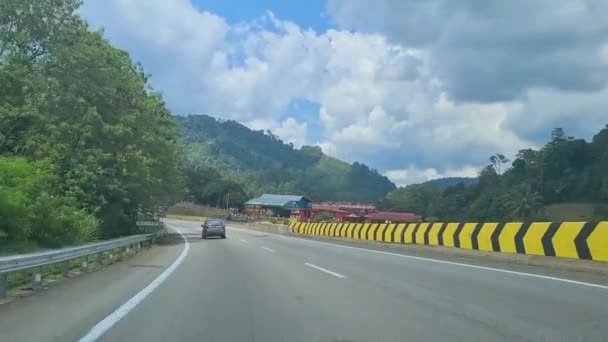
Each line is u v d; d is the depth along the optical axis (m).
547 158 99.81
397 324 9.05
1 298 11.84
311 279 15.48
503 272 16.64
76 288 13.70
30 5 29.88
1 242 19.50
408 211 135.38
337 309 10.52
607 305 10.79
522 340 7.91
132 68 40.78
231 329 8.70
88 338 8.00
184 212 147.38
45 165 25.03
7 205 19.67
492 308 10.52
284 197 152.25
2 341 7.80
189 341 7.87
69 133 30.27
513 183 102.00
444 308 10.55
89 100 32.22
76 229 24.58
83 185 30.50
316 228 48.38
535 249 18.64
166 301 11.55
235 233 59.31
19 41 29.88
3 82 29.53
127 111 34.78
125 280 15.48
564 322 9.16
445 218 114.00
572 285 13.59
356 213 119.19
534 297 11.83
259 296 12.27
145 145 38.25
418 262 20.62
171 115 47.31
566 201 93.62
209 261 22.02
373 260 21.73
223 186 165.62
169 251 29.14
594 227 16.23
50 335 8.20
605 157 94.94
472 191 115.88
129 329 8.66
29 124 30.39
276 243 36.38
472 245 22.67
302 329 8.69
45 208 22.28
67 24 31.34
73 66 30.73
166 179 47.75
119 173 33.94
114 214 33.56
